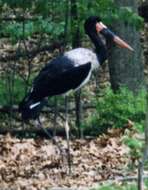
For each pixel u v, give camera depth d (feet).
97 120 58.54
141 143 42.50
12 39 60.95
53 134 55.72
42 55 78.07
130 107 56.39
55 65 45.96
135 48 65.77
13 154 49.55
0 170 45.14
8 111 63.52
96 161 47.01
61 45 74.13
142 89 58.85
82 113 63.10
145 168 43.21
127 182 41.32
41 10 55.16
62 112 64.13
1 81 67.67
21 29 57.47
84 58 46.70
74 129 59.77
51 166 45.85
